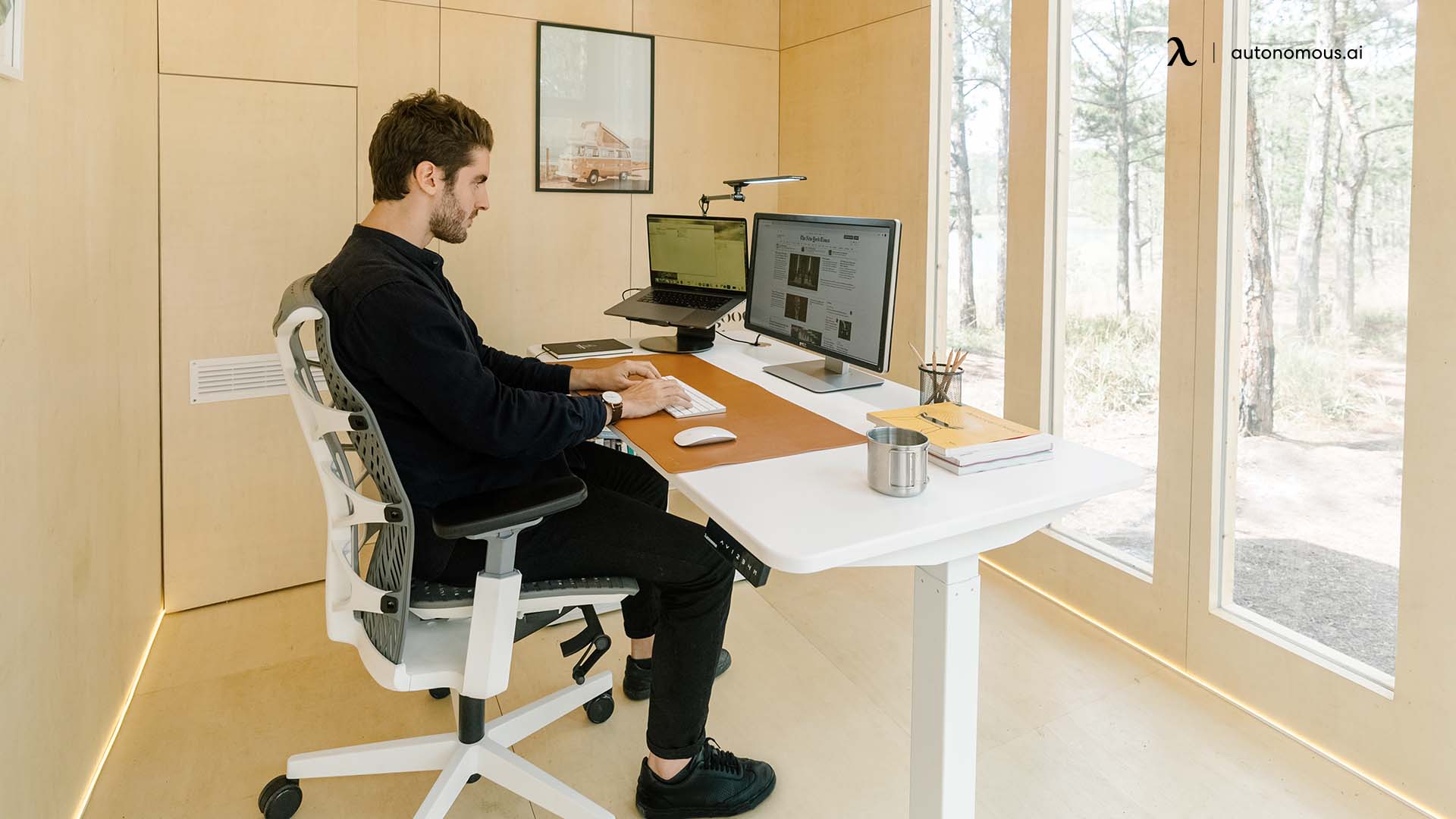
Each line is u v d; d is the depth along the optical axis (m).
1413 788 1.74
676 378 2.23
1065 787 1.80
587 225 3.41
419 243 1.67
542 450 1.58
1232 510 2.12
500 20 3.12
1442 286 1.62
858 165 3.34
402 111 1.60
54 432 1.63
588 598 1.56
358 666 2.36
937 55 2.97
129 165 2.24
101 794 1.80
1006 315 2.73
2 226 1.39
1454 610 1.65
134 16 2.29
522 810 1.77
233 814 1.75
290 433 2.81
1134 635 2.36
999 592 2.71
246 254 2.67
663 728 1.67
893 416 1.68
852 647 2.39
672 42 3.49
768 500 1.34
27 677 1.47
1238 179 2.03
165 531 2.64
